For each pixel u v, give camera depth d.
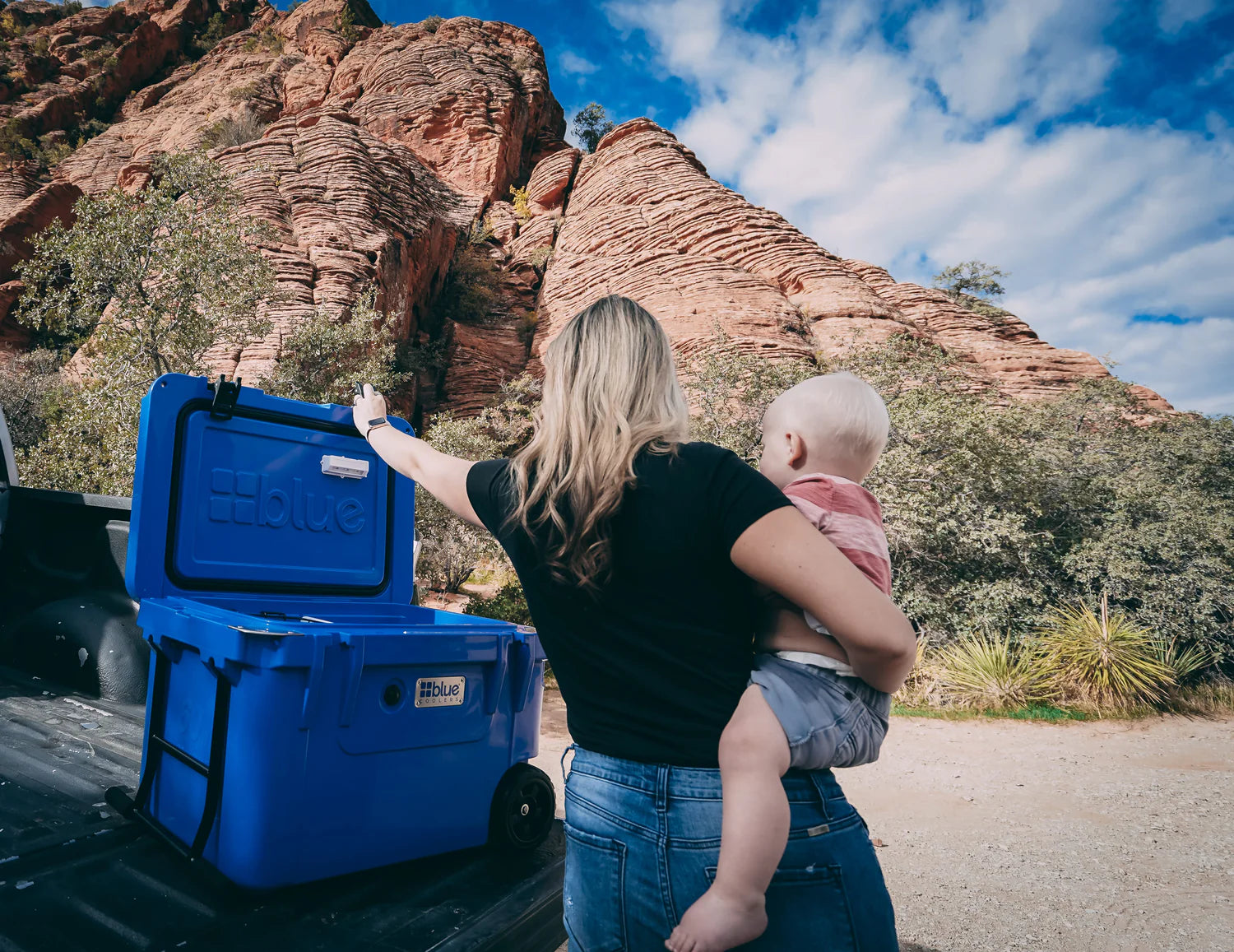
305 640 1.34
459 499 1.18
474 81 39.09
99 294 11.25
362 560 2.20
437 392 27.41
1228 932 3.50
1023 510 10.88
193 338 11.06
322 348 13.59
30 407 17.36
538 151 42.91
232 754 1.36
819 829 0.88
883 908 0.92
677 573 0.90
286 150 27.58
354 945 1.24
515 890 1.49
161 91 48.16
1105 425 17.94
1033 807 5.31
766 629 0.98
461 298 30.98
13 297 25.70
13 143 40.00
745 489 0.88
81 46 49.38
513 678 1.72
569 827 0.98
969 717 8.05
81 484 10.32
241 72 46.41
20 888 1.33
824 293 26.27
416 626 1.80
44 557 3.36
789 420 1.09
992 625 9.47
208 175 12.34
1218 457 14.27
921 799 5.48
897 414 11.49
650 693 0.91
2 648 3.18
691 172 31.48
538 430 1.05
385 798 1.47
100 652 2.73
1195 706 8.38
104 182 38.16
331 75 45.59
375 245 24.23
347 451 2.19
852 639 0.83
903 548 10.34
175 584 1.78
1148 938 3.45
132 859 1.48
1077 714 8.12
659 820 0.88
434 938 1.28
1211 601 9.42
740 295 25.75
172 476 1.80
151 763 1.65
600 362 1.00
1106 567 9.85
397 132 38.38
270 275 12.30
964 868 4.25
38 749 2.16
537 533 0.99
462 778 1.61
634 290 27.67
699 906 0.83
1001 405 21.73
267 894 1.35
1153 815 5.16
